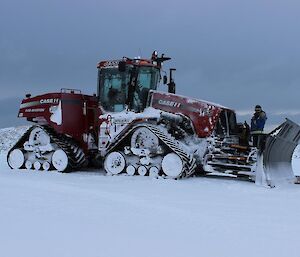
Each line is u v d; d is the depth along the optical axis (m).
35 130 14.20
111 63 13.30
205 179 11.88
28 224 6.06
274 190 10.11
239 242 5.38
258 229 6.05
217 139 11.98
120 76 13.21
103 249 4.97
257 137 12.15
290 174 12.75
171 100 12.48
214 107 12.05
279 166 12.33
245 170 11.34
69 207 7.25
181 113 12.27
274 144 11.59
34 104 14.19
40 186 9.52
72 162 13.53
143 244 5.20
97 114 13.70
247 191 9.84
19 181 10.34
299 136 12.80
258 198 8.86
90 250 4.92
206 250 5.02
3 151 25.61
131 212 6.94
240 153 12.11
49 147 13.80
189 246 5.16
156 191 9.41
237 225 6.25
